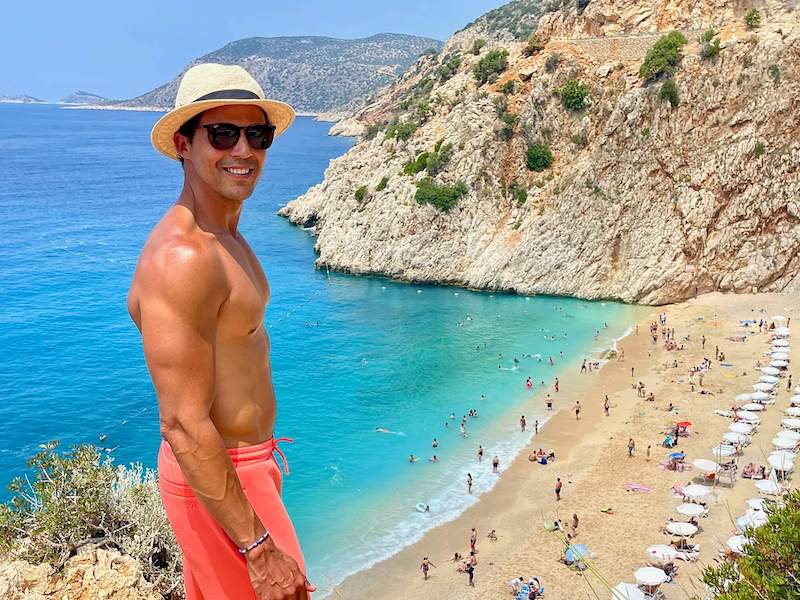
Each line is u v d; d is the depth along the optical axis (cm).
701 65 9131
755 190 8781
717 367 6775
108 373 6694
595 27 10594
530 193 9994
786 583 1211
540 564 3847
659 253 9106
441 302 9394
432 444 5381
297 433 5569
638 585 3519
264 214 15738
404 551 4022
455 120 10638
